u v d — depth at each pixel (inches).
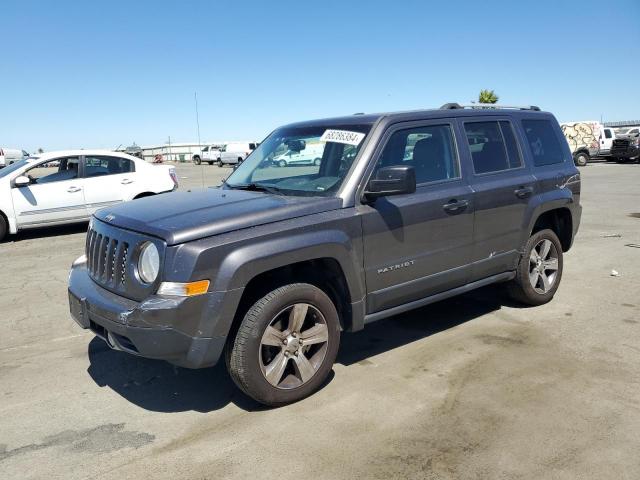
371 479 115.6
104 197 450.0
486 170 197.8
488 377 162.2
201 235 134.6
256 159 200.2
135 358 186.2
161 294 132.2
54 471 121.9
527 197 208.4
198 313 132.7
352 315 159.6
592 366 168.1
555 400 147.2
